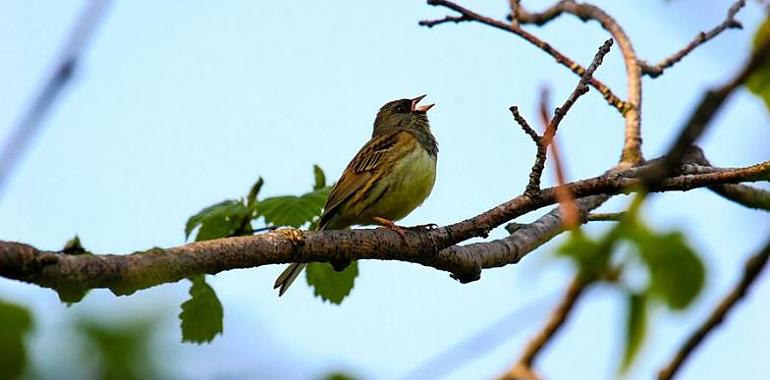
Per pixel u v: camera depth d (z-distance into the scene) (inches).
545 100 312.8
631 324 230.8
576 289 234.7
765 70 252.2
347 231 442.9
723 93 211.8
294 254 416.2
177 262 362.9
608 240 235.3
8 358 265.0
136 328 273.9
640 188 232.7
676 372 260.2
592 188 438.6
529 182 451.8
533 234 521.7
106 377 264.5
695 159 605.9
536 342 257.1
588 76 415.2
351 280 566.6
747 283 247.6
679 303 232.4
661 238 233.0
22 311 272.1
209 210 561.3
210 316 513.0
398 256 456.4
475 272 483.2
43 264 321.1
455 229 460.1
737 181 423.5
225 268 389.4
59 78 180.4
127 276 341.7
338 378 264.8
